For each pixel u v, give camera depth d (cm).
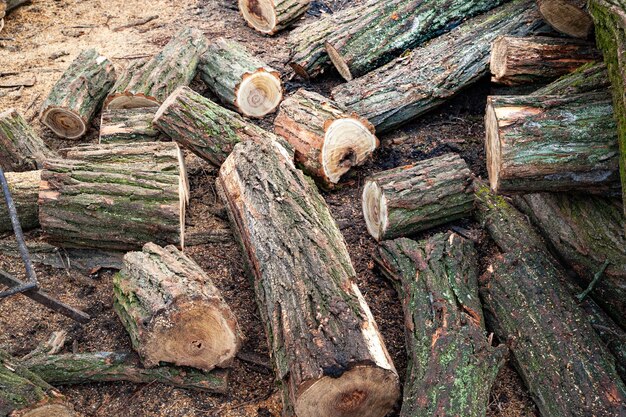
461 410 171
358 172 262
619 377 178
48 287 223
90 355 193
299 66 297
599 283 198
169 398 191
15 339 206
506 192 204
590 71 215
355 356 164
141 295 189
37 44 354
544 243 219
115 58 335
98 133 292
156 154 230
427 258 208
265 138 238
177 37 309
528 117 199
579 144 196
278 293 185
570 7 236
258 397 191
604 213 201
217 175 265
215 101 304
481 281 207
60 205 217
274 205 207
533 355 186
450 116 279
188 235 236
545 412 177
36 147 262
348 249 233
